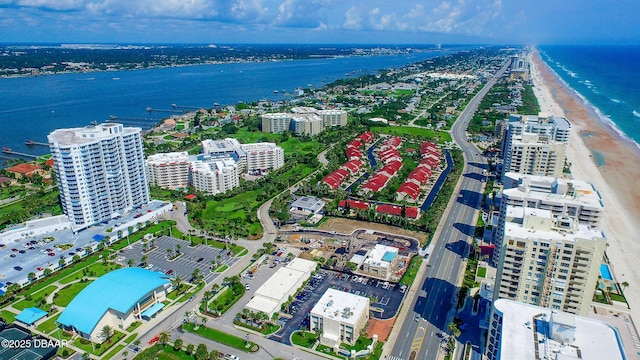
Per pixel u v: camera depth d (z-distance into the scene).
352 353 197.00
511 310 149.50
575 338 135.50
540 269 185.75
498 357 130.88
